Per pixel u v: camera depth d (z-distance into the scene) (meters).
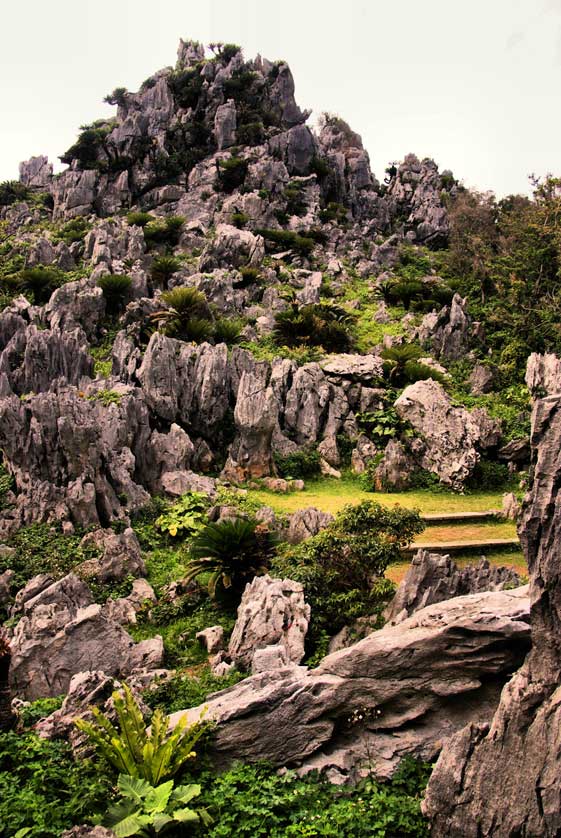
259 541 19.05
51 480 24.11
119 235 56.50
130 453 25.88
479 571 15.43
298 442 32.91
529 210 57.06
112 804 9.44
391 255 68.31
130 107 89.38
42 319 40.53
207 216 69.81
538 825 7.80
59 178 85.19
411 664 10.50
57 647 14.72
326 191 81.50
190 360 32.38
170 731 10.91
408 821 9.03
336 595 16.31
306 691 10.80
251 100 85.31
